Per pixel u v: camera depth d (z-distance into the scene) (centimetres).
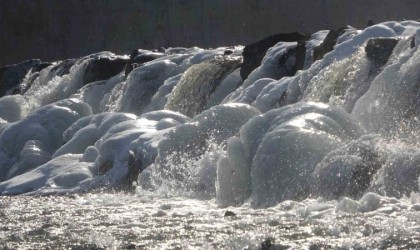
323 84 2467
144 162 2417
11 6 9131
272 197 1777
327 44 2841
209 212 1673
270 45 3291
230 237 1209
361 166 1714
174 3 9006
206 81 3272
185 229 1367
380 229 1212
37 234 1385
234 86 3219
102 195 2341
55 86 4522
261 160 1809
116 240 1262
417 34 2152
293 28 9019
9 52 9150
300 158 1780
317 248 1077
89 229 1434
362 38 2639
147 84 3681
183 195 2123
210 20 9044
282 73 3025
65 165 2734
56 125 3303
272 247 1107
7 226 1567
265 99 2659
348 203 1472
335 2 8844
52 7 9119
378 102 2066
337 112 1922
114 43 9062
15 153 3209
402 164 1670
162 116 2819
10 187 2634
